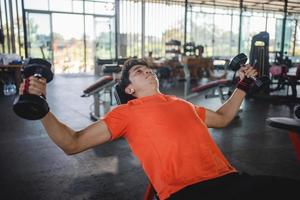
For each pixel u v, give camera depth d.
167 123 1.25
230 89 6.26
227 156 2.92
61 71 10.62
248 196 1.08
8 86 6.62
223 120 1.53
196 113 1.39
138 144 1.26
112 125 1.27
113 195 2.14
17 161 2.76
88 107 5.17
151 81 1.46
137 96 1.47
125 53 10.91
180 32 12.00
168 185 1.17
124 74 1.49
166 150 1.21
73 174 2.48
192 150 1.23
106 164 2.70
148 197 1.68
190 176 1.18
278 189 1.11
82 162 2.74
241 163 2.76
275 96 6.03
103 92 4.57
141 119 1.27
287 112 4.96
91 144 1.24
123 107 1.31
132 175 2.47
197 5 12.33
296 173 2.54
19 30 8.16
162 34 11.55
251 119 4.43
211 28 12.97
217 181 1.19
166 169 1.19
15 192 2.17
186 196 1.13
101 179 2.39
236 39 13.47
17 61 6.73
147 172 1.24
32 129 3.82
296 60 12.50
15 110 1.00
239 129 3.88
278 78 6.35
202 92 4.62
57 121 1.15
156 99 1.34
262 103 5.71
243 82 1.58
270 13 13.82
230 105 1.57
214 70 10.06
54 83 8.17
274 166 2.69
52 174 2.48
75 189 2.22
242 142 3.36
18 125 4.02
